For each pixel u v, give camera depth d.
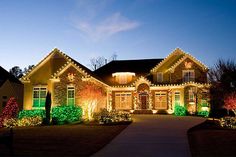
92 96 32.09
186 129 21.80
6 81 38.81
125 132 20.45
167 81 40.72
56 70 35.34
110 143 16.69
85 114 31.84
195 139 17.67
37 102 34.88
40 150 14.52
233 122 22.94
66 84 33.72
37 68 35.56
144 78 40.34
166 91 39.69
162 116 33.16
